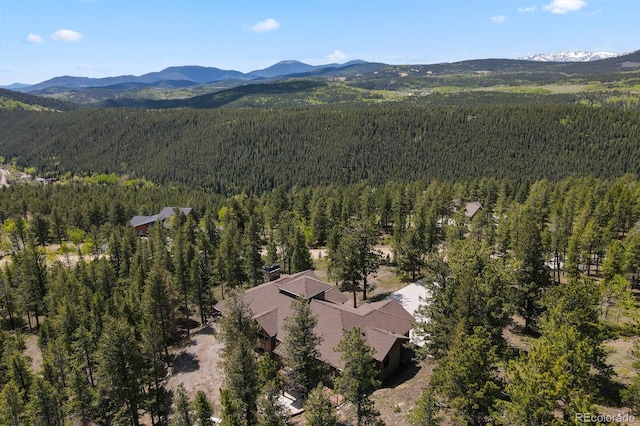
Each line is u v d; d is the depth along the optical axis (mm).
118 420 45000
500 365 34094
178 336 68500
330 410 31172
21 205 162375
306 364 41906
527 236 47406
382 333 48156
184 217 145500
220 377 53969
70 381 45875
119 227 131250
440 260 45156
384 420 38250
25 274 82938
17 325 85500
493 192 147875
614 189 102688
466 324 36906
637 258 64375
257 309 58000
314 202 136500
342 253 66375
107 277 80000
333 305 54125
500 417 26328
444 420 34094
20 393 43500
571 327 28438
